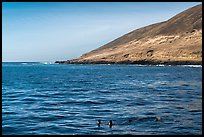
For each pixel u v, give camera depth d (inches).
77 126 762.8
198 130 703.7
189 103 1182.3
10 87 2065.7
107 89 1891.0
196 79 2832.2
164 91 1724.9
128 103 1205.1
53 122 816.9
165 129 715.4
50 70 5767.7
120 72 4635.8
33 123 804.0
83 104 1186.0
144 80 2795.3
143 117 872.3
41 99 1360.7
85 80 2861.7
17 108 1071.6
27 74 4173.2
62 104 1186.6
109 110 1024.2
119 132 693.3
